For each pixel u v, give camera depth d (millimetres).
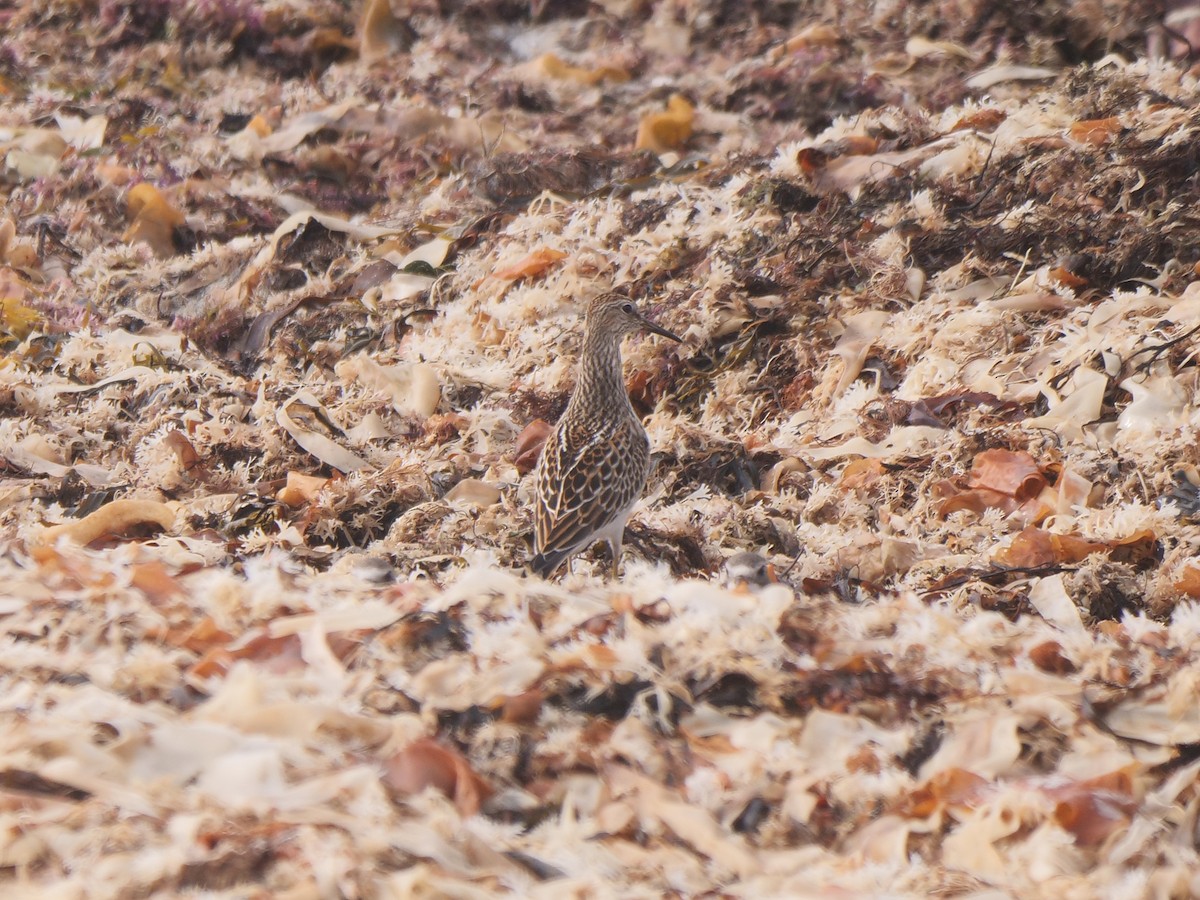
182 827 5047
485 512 10711
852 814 5922
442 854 5148
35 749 5457
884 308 14258
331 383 14250
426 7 27266
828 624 7414
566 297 15500
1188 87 17297
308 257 18078
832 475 11672
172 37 25922
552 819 5746
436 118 22016
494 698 6277
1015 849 5586
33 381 14406
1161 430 11562
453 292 16688
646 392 14117
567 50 26391
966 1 24719
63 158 21078
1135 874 5355
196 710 6055
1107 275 14195
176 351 15961
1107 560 9852
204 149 21609
